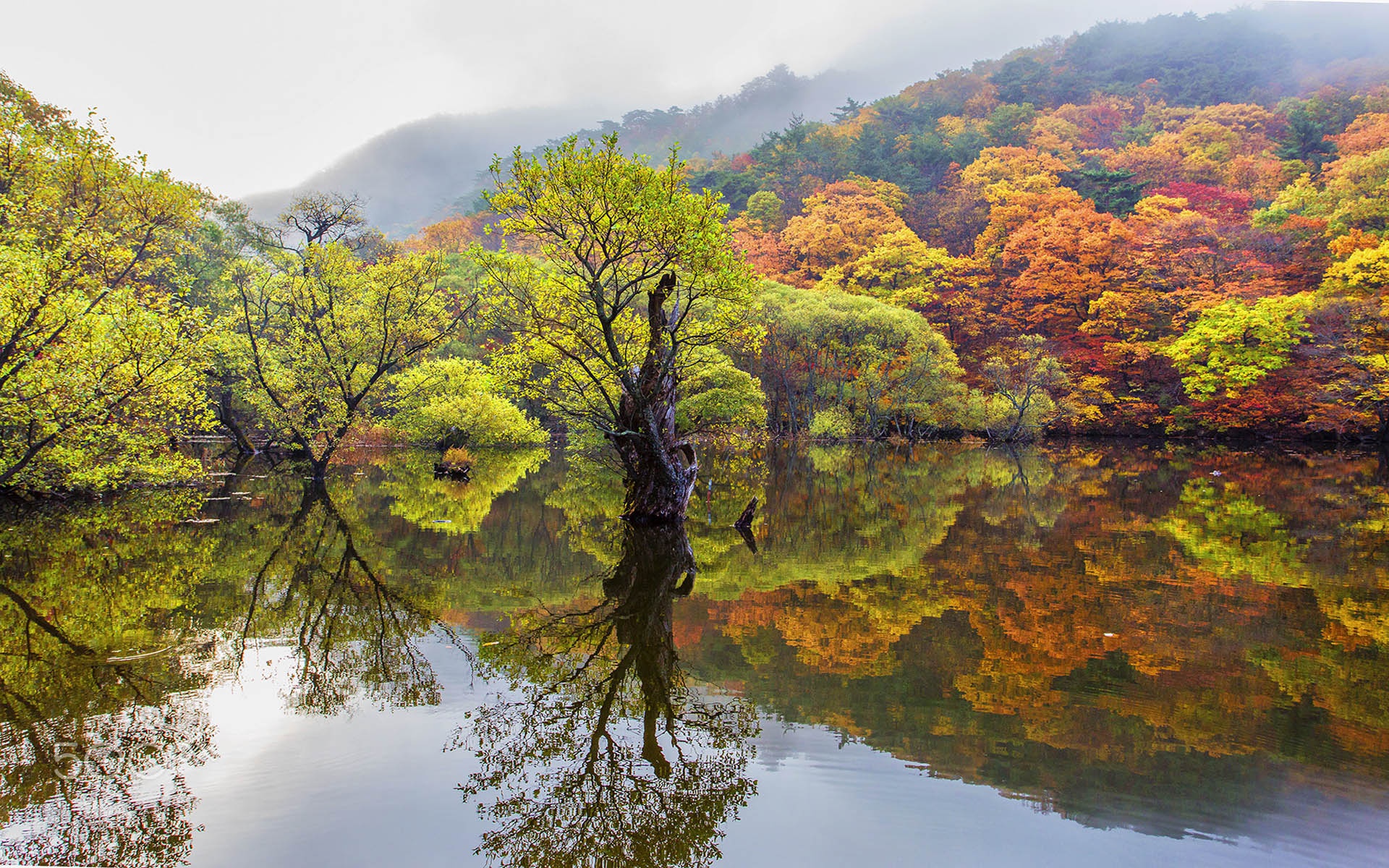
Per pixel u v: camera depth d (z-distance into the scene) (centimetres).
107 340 1520
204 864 471
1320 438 4681
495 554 1466
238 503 1989
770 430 5384
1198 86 10438
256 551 1412
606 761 638
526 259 1638
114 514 1758
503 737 682
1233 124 8669
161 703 727
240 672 814
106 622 968
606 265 1546
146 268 2078
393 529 1695
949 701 766
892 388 5194
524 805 562
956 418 5228
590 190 1448
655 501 1822
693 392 3256
